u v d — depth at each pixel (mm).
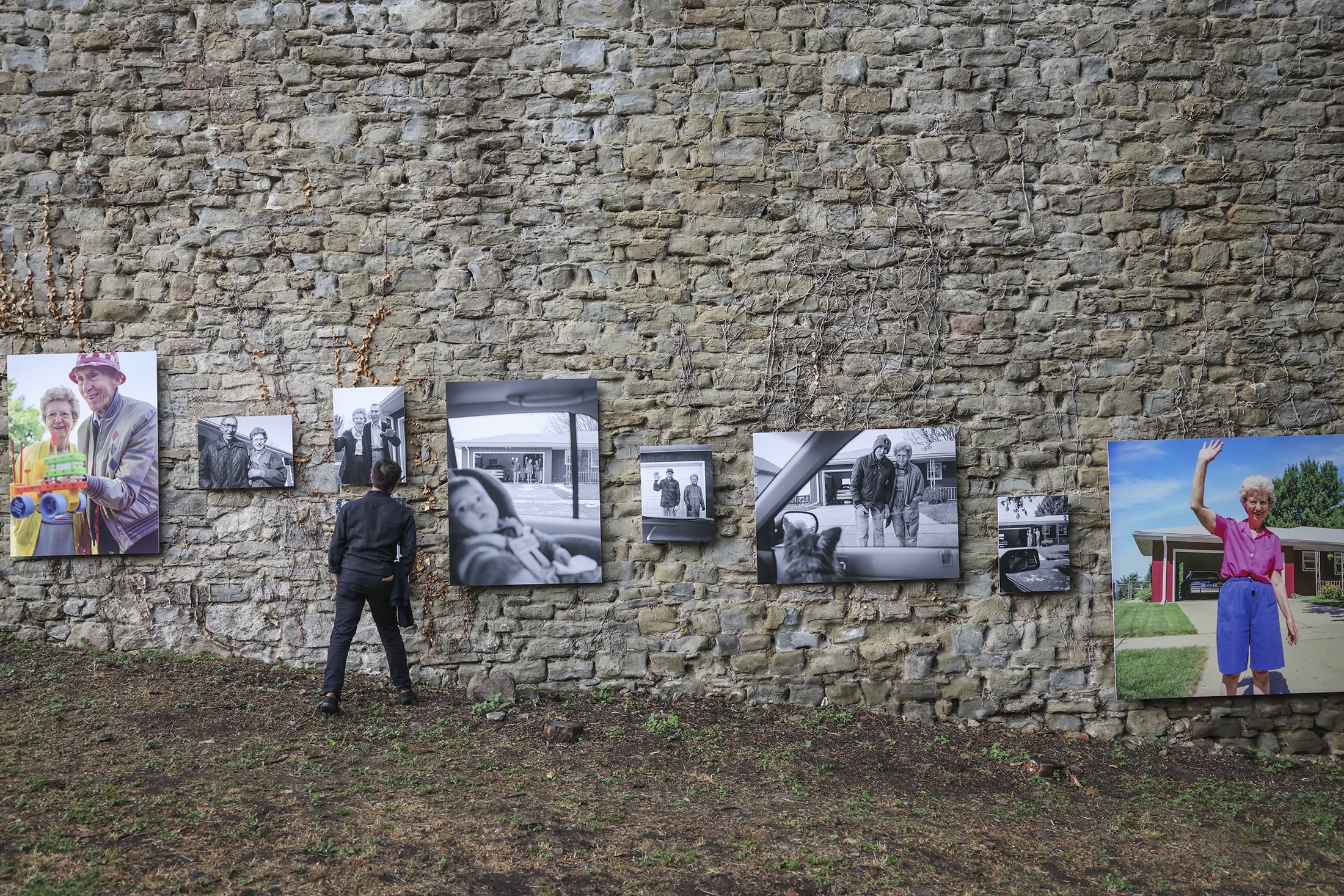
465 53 6113
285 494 6039
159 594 6023
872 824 4367
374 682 5918
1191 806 5102
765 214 6156
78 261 6070
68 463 6016
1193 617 6090
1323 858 4461
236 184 6094
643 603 6043
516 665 5996
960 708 6078
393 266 6094
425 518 6020
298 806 4016
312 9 6102
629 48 6141
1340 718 6082
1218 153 6148
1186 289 6219
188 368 6070
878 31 6199
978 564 6125
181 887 3238
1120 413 6184
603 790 4535
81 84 6102
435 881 3436
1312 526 6066
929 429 6098
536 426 6020
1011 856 4145
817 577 6035
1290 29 6168
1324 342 6168
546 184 6121
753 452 6066
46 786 4008
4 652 5852
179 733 4848
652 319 6113
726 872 3701
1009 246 6188
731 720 5789
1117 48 6199
